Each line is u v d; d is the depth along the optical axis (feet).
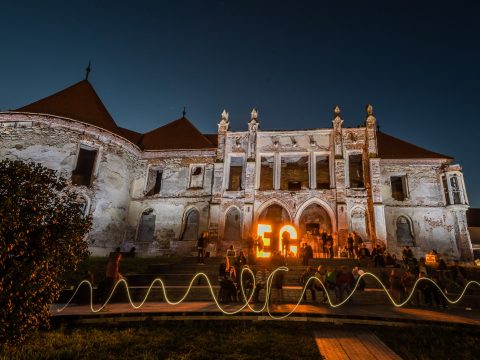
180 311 36.78
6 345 23.91
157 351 26.27
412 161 99.30
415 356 25.66
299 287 53.16
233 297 47.14
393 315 37.24
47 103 91.20
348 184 92.63
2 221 21.85
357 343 28.76
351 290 49.62
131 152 102.73
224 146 101.04
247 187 94.73
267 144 99.81
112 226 92.84
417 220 94.68
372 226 87.56
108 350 26.66
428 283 47.75
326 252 79.20
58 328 32.40
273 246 90.84
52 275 25.82
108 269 43.80
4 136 83.35
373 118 95.30
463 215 92.79
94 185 89.51
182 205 99.86
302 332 32.68
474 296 47.83
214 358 25.26
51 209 26.86
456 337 30.86
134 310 38.09
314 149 96.94
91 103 99.50
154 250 96.17
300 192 93.25
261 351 26.86
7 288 22.47
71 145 87.51
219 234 92.07
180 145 108.06
